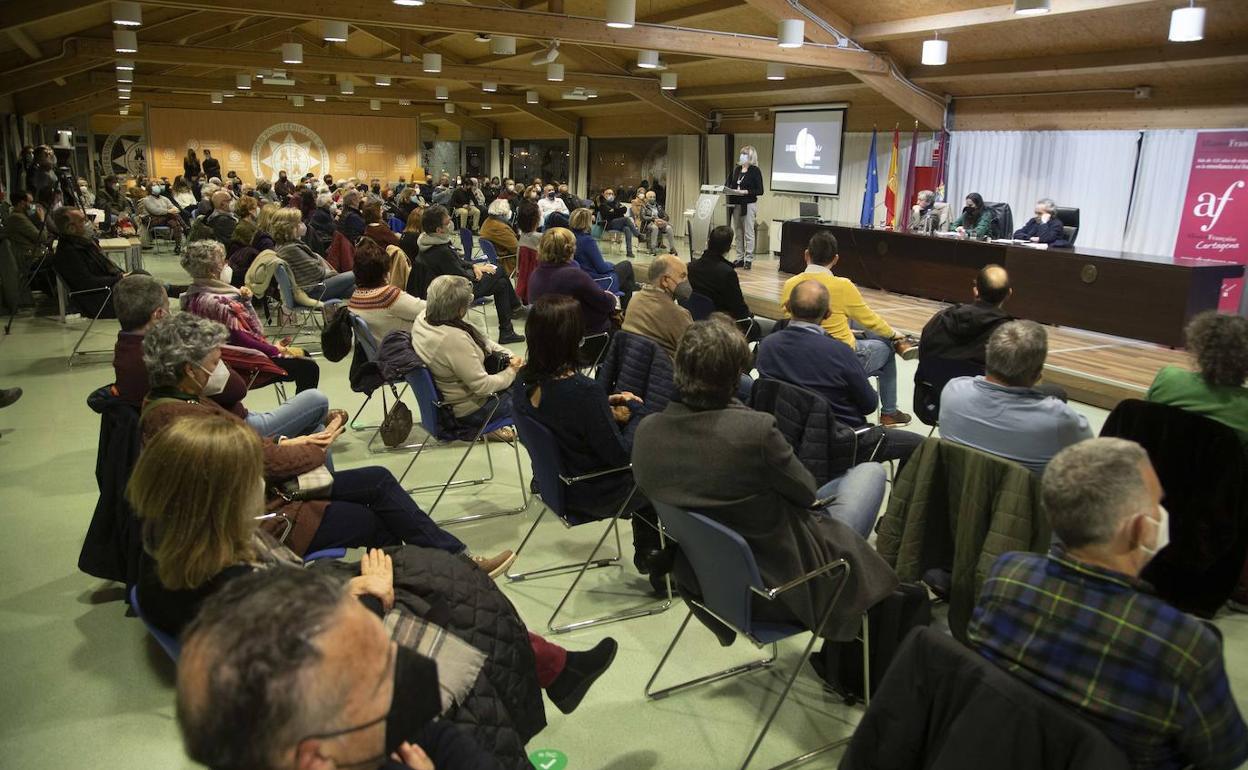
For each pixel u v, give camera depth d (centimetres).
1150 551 133
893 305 862
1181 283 648
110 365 607
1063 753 125
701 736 222
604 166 1975
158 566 156
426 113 2403
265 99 2220
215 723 75
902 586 220
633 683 245
